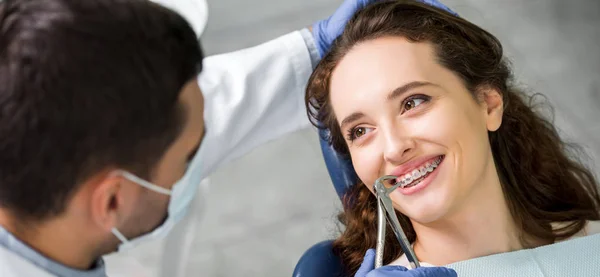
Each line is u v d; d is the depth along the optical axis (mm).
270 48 1462
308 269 1382
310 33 1482
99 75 810
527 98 1625
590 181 1577
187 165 980
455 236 1305
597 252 1252
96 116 818
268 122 1490
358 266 1422
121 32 823
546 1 3094
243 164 2730
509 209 1371
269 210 2576
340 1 3279
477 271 1239
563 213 1477
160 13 869
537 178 1503
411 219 1340
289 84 1470
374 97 1244
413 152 1226
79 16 814
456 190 1241
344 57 1306
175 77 863
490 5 3100
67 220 896
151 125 857
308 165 2699
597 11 3041
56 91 801
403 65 1255
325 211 2541
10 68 802
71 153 832
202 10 1343
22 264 895
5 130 812
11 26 814
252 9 3328
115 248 983
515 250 1342
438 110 1235
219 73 1421
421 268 1111
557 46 2920
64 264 939
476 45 1370
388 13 1318
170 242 1485
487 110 1334
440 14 1355
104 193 886
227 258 2441
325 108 1384
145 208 948
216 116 1385
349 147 1320
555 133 1571
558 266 1237
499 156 1448
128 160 873
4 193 855
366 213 1445
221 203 2611
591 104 2703
